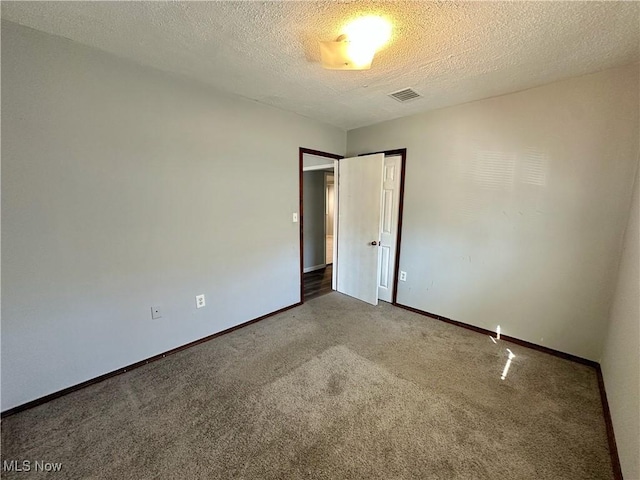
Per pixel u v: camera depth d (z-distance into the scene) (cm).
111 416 168
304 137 323
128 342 213
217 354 237
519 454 144
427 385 198
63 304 182
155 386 196
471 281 280
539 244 237
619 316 181
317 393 189
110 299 201
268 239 302
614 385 167
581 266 220
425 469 136
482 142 260
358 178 355
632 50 171
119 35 162
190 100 226
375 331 280
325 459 141
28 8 138
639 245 157
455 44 166
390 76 211
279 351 242
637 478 112
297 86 233
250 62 193
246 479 131
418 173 309
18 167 159
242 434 156
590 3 128
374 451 146
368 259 354
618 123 196
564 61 185
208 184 245
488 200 261
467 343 257
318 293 399
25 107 158
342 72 206
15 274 164
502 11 136
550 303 236
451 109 277
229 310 276
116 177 195
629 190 196
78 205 181
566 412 172
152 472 134
